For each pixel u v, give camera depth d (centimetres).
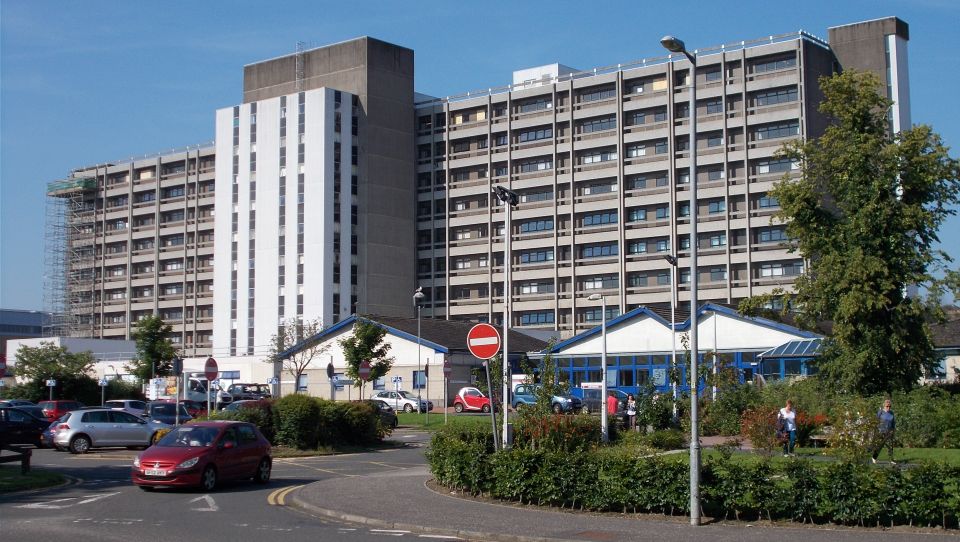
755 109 8519
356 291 9412
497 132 9894
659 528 1623
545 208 9506
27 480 2355
